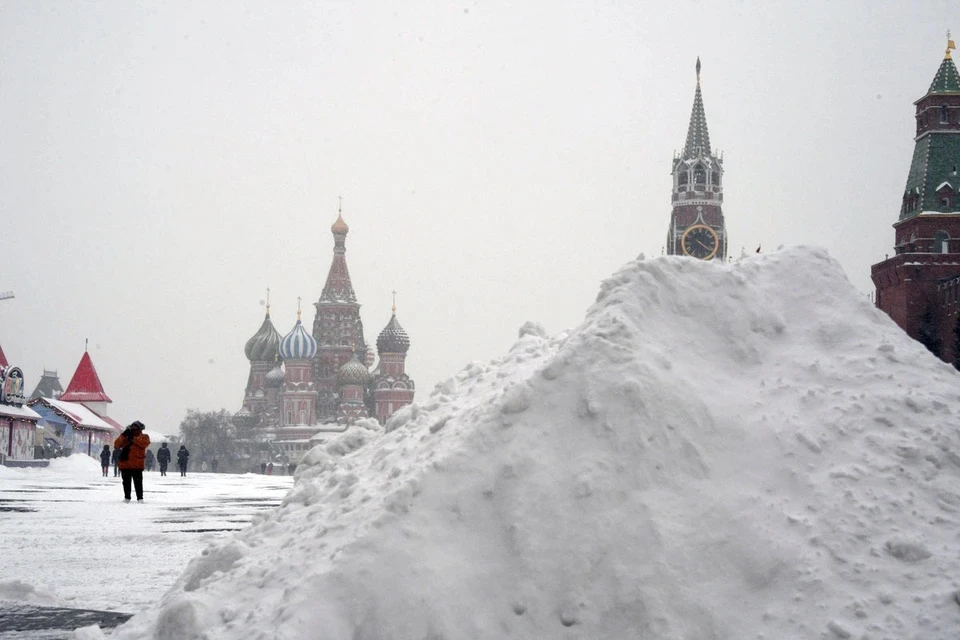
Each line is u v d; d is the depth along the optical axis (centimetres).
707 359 704
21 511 2134
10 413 6288
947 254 11762
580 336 679
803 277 791
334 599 559
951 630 509
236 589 618
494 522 597
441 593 559
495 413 645
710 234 16012
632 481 604
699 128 16488
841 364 711
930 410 664
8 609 850
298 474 912
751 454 630
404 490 605
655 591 550
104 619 804
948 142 12500
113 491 3184
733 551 572
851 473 615
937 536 575
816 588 547
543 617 555
